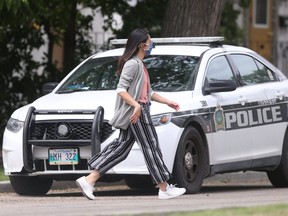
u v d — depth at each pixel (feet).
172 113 86.74
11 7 117.91
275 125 103.19
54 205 77.36
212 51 98.32
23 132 88.69
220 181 123.03
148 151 79.41
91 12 161.68
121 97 78.38
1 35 143.33
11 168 90.17
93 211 67.10
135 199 83.46
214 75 96.37
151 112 85.92
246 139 98.27
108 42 160.86
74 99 90.63
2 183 100.07
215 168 93.35
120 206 73.20
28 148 88.89
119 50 102.73
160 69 95.55
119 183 110.93
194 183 89.51
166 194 81.97
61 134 87.30
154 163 79.97
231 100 96.43
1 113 154.61
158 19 160.35
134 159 84.07
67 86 97.71
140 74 78.89
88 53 160.66
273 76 106.63
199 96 91.91
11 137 90.27
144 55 80.18
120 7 159.94
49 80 157.07
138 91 78.69
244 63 102.68
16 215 66.74
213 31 132.67
